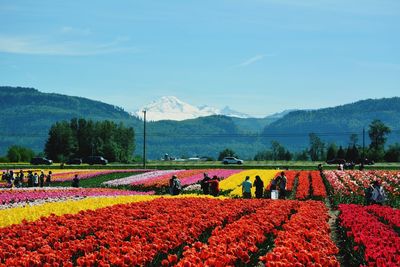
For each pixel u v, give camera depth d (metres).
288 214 26.88
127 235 17.72
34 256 13.20
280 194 42.62
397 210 27.92
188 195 37.62
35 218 22.88
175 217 22.44
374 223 20.48
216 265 12.21
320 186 48.03
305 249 14.57
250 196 39.41
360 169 81.88
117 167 93.00
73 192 39.34
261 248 17.33
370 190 35.62
